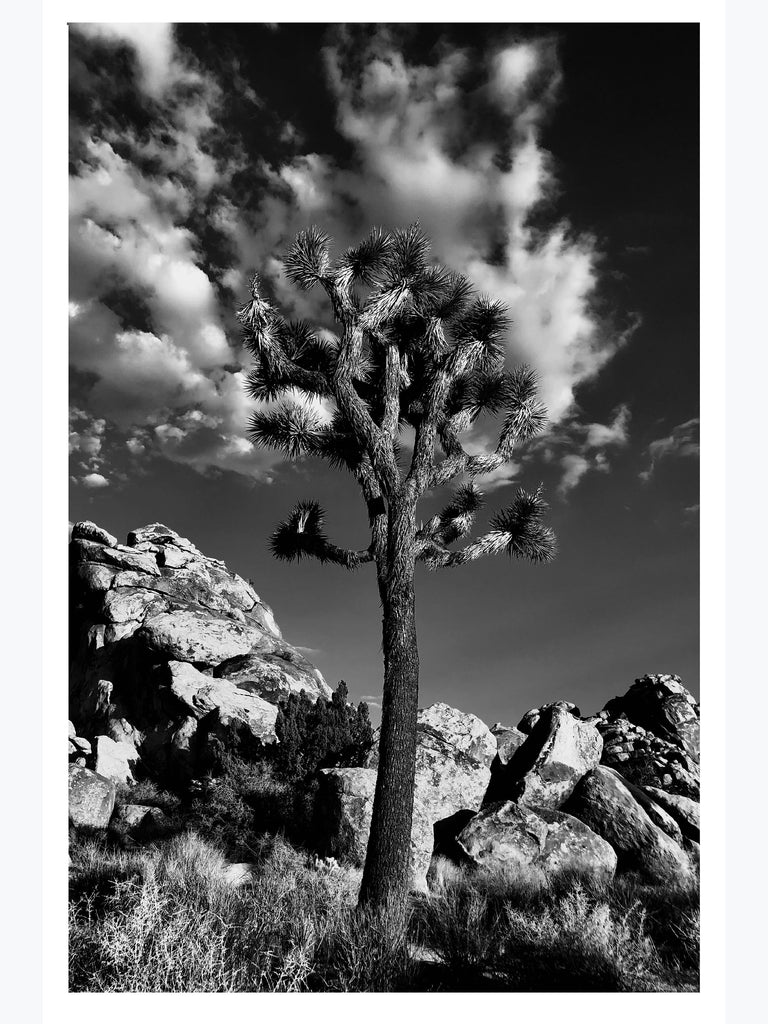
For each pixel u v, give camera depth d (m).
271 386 10.66
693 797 14.06
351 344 9.80
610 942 6.64
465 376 11.30
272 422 10.62
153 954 5.51
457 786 11.92
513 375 11.30
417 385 11.00
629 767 14.88
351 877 9.95
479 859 10.45
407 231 10.30
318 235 10.38
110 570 26.34
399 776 8.19
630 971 6.30
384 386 10.49
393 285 10.11
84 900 6.48
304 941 6.08
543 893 9.09
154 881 6.42
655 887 9.73
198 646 22.97
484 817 11.06
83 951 5.70
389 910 7.30
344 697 18.45
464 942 6.86
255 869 10.41
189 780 17.84
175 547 29.22
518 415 11.09
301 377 10.35
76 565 26.48
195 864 9.30
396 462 9.89
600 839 10.93
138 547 28.86
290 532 10.70
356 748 13.56
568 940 6.77
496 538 10.50
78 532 27.70
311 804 12.04
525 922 7.36
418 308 10.74
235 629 24.41
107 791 14.41
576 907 7.60
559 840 10.77
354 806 11.20
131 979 5.36
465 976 6.22
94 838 12.41
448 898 8.74
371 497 10.30
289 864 10.24
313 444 10.58
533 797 11.74
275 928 6.41
